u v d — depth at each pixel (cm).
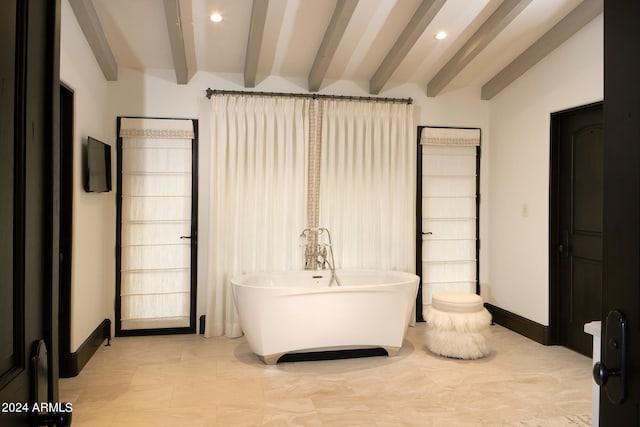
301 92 502
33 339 84
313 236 491
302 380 361
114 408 309
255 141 483
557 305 450
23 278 79
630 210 75
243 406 314
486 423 291
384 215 508
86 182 387
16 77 76
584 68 401
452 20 410
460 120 537
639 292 73
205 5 375
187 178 482
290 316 390
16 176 77
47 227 91
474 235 543
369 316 405
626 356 75
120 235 469
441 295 432
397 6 389
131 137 469
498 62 485
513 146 498
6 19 71
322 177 498
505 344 452
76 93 362
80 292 378
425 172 531
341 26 384
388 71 466
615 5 78
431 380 361
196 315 486
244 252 478
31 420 81
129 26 404
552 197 446
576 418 298
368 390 342
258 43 403
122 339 464
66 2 335
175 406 313
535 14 402
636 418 73
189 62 462
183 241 483
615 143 78
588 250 416
